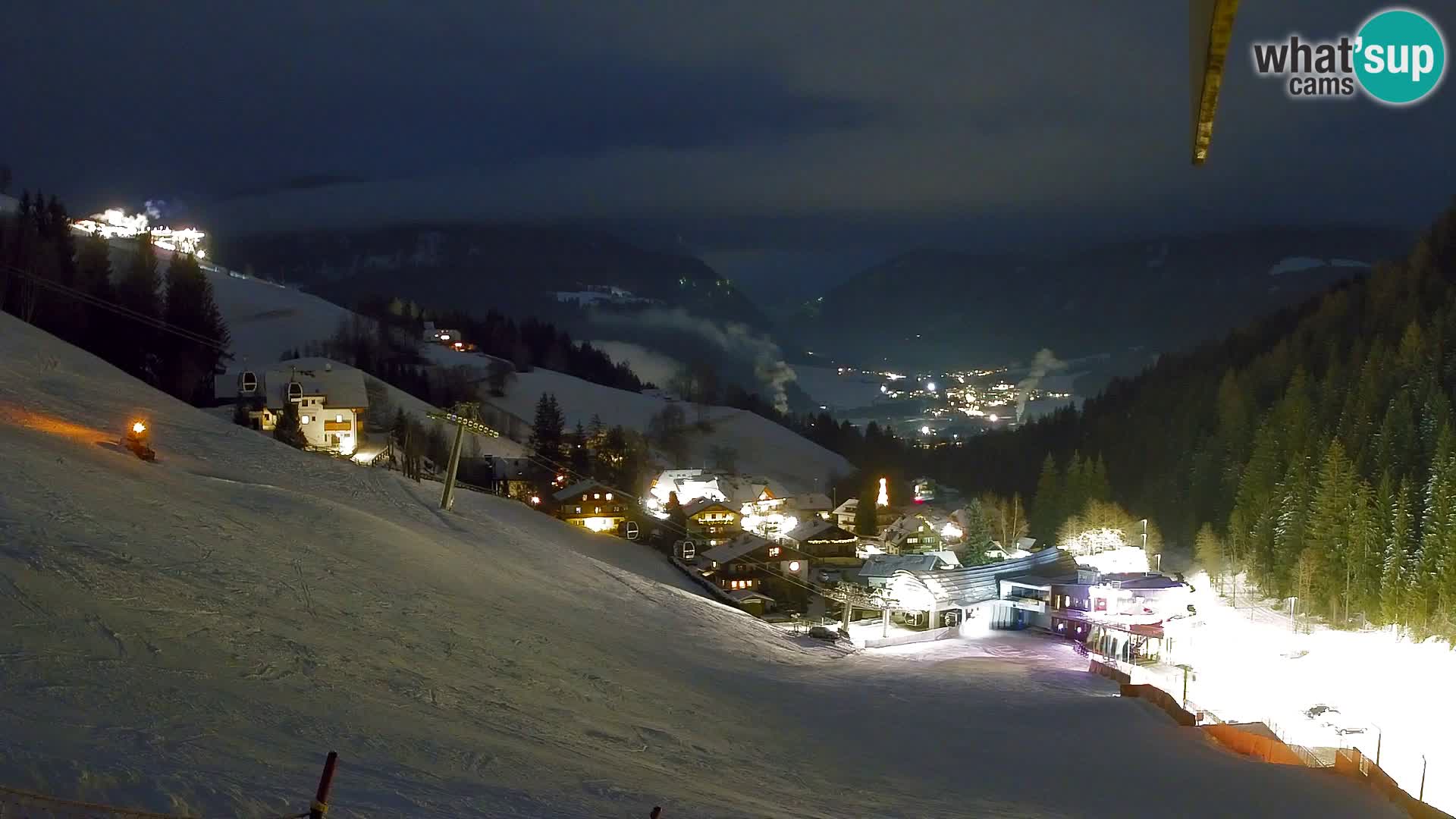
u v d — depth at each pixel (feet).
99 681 43.39
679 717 75.92
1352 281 408.46
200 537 84.79
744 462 511.81
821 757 73.92
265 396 322.14
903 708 103.35
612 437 408.26
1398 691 156.56
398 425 329.31
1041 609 191.11
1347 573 193.77
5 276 304.30
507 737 55.06
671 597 152.05
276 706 47.75
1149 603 179.11
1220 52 7.91
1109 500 286.66
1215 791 74.43
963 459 454.40
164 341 338.75
